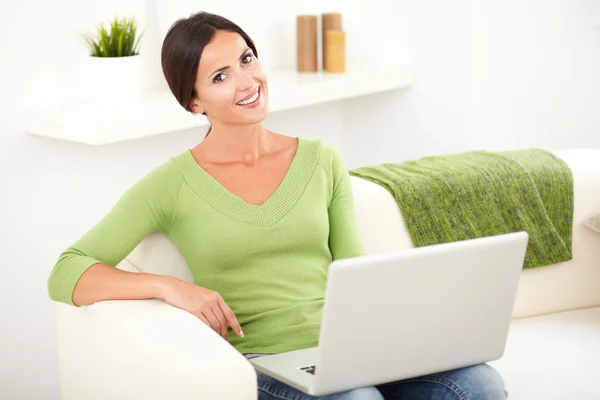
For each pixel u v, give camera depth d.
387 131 4.06
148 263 2.28
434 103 3.86
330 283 1.71
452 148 3.86
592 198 2.74
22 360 3.12
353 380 1.83
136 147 3.35
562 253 2.66
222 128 2.21
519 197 2.68
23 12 2.93
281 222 2.19
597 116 3.61
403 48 3.90
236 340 2.18
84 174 3.19
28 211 3.05
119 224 2.16
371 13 3.96
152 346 1.86
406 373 1.89
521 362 2.35
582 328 2.57
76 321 2.21
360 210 2.53
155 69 3.41
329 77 3.65
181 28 2.17
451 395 1.95
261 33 3.82
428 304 1.83
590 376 2.28
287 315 2.15
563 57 3.59
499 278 1.89
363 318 1.77
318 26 3.96
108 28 3.17
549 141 3.69
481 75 3.71
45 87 3.03
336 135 4.21
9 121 2.95
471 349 1.95
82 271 2.11
